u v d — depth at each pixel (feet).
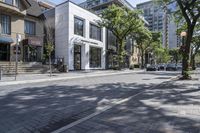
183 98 31.30
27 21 98.68
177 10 71.87
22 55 94.68
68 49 108.37
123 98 31.65
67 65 104.12
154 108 24.95
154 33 183.32
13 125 18.88
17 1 91.09
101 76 79.71
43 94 35.06
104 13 124.36
